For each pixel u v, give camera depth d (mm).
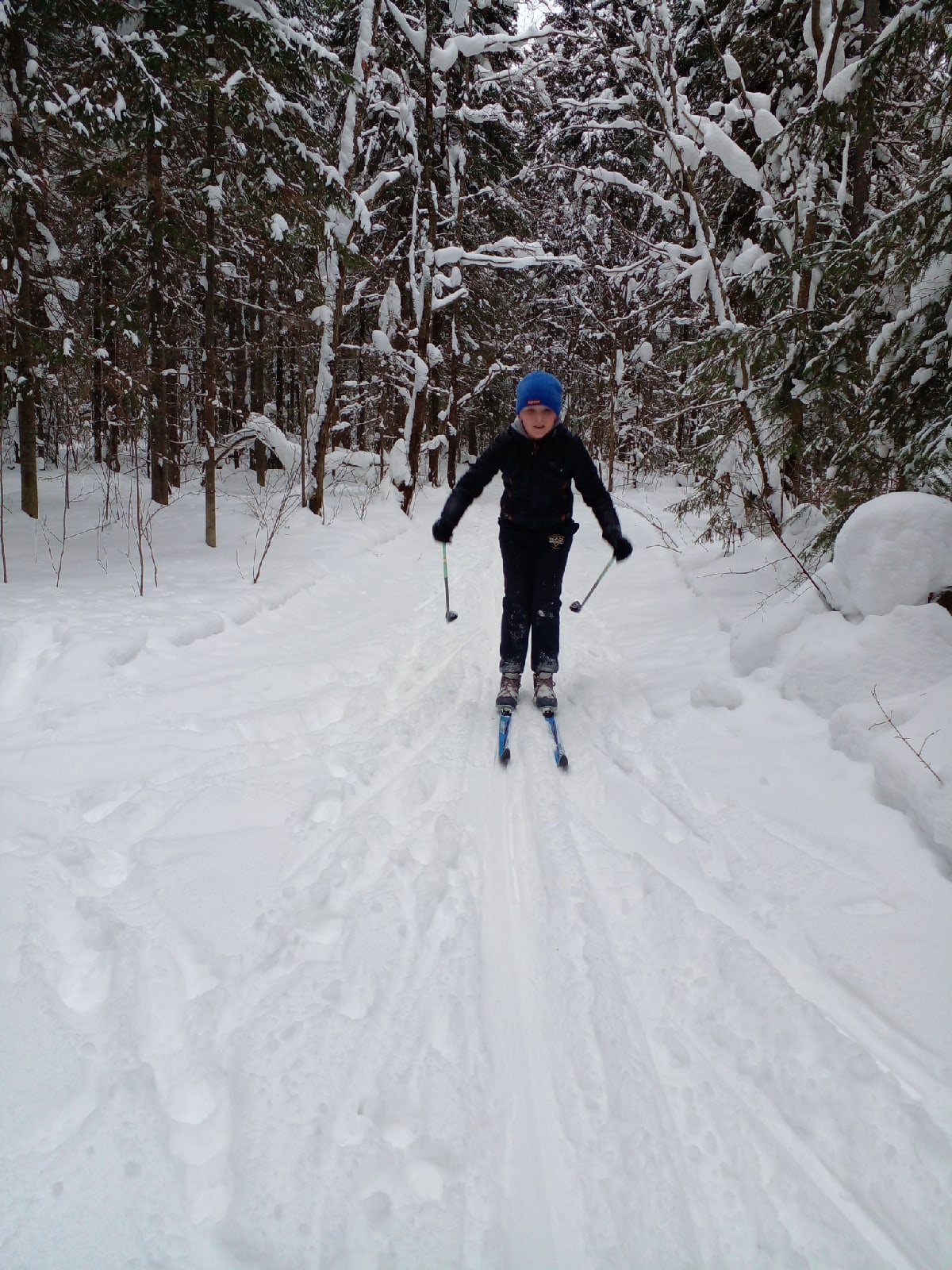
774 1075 1495
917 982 1708
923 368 3650
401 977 1775
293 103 8195
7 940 1847
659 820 2561
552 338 20078
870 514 3262
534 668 3516
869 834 2275
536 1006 1725
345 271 10344
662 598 5836
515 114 13992
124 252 9844
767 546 5613
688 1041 1603
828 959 1810
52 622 4504
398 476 13242
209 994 1686
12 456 14594
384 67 11641
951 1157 1300
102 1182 1237
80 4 6746
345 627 5504
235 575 6633
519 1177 1296
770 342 4652
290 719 3531
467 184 14758
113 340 9039
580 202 16094
